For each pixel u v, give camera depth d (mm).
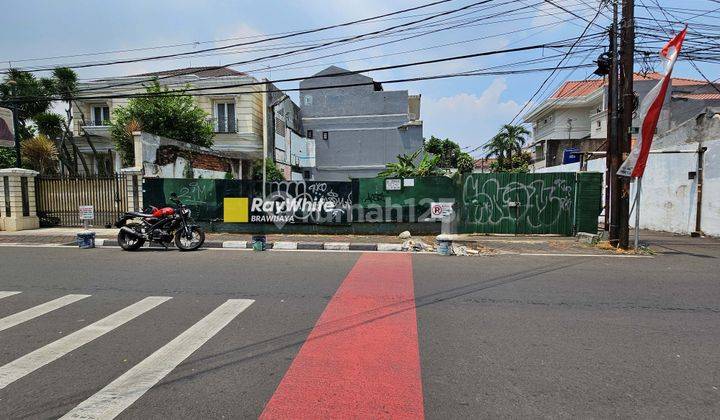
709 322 4949
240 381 3447
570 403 3102
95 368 3699
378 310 5371
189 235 10555
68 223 14555
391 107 30188
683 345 4238
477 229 12914
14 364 3793
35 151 17812
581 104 31562
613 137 10500
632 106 10430
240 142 22984
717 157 12273
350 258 9406
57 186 14516
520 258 9359
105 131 21641
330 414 2939
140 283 6879
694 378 3518
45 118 19359
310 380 3459
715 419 2895
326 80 30828
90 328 4727
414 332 4582
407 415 2926
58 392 3273
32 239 12203
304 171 29766
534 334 4527
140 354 3994
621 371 3645
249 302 5730
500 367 3713
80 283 6887
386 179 12883
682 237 12867
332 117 30672
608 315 5199
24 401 3137
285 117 25359
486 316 5137
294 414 2939
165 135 18172
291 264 8617
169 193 13508
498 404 3080
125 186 14031
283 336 4457
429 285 6730
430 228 12875
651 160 15281
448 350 4086
